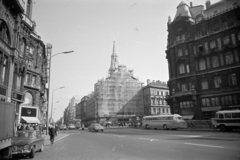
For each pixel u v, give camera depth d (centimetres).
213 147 1098
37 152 1280
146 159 880
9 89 2292
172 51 4934
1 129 871
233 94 3791
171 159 851
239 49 3794
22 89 2902
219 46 4103
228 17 4062
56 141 2112
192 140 1494
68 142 1933
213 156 862
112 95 8000
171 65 4988
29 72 3575
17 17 2434
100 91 7950
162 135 2191
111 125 7656
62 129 7400
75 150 1306
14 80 2589
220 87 3984
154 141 1552
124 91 8169
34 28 3869
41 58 4059
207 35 4297
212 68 4169
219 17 4197
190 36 4609
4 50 2148
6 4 2147
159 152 1041
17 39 2489
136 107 8156
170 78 5016
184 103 4531
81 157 1014
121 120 7850
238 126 2597
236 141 1345
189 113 4394
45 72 4797
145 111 8281
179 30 4869
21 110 3231
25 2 3241
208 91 4153
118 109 7931
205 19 4400
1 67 2114
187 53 4628
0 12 2014
